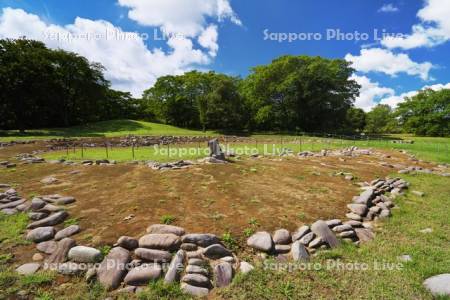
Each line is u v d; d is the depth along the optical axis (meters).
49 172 7.14
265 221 4.27
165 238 3.48
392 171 8.83
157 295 2.69
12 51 24.70
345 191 6.03
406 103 42.78
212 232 3.85
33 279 2.81
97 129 27.52
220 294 2.74
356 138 26.89
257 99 35.59
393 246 3.79
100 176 6.68
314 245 3.68
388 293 2.79
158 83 38.59
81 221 4.11
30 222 4.16
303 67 32.41
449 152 15.16
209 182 6.22
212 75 39.00
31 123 27.02
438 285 2.82
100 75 34.38
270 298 2.69
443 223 4.61
